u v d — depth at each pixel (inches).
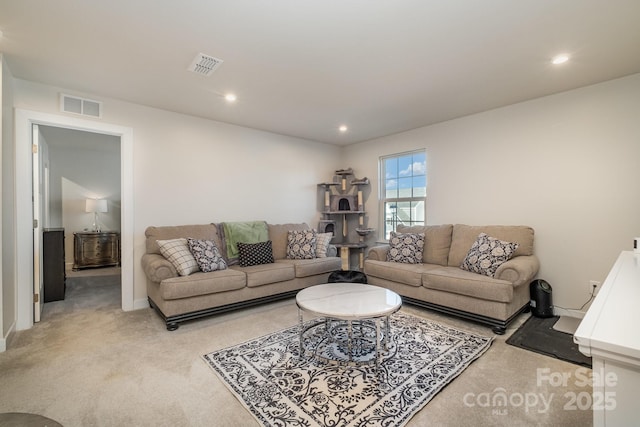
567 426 57.8
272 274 131.7
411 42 83.7
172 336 100.6
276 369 79.1
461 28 77.1
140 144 132.6
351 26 76.3
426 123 161.0
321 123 161.3
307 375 76.3
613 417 23.2
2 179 90.6
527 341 95.9
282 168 185.9
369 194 200.4
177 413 62.2
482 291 104.1
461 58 92.8
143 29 77.4
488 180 140.9
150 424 59.1
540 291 117.0
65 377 75.5
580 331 25.6
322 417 60.6
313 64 96.5
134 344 94.3
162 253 118.6
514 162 132.5
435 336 99.7
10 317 98.1
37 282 114.3
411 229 158.7
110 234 227.0
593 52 89.0
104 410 63.0
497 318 101.7
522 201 130.3
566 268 118.6
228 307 119.3
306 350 89.3
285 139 187.3
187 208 146.9
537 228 126.0
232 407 64.1
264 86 113.4
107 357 85.9
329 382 73.1
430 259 144.0
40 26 75.9
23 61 94.0
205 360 83.9
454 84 112.0
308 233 162.7
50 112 112.2
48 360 84.1
